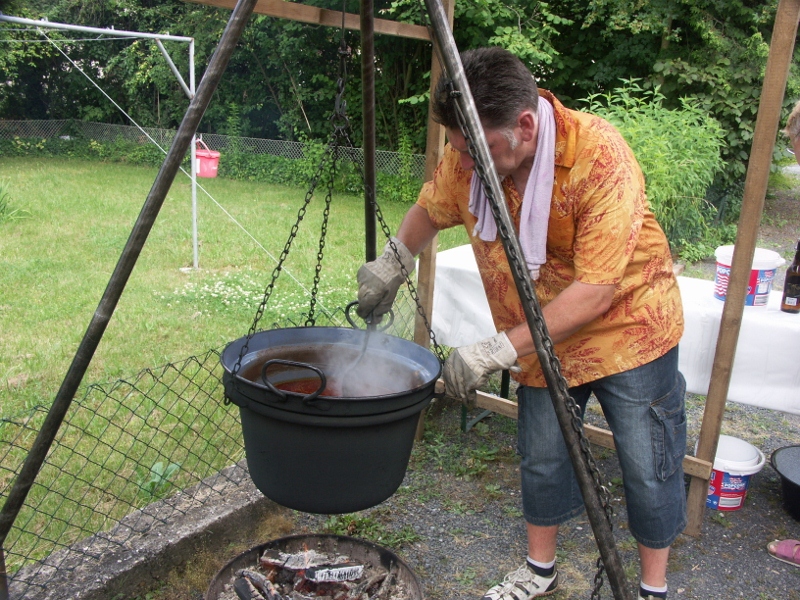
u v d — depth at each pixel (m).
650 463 1.88
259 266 6.40
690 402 4.00
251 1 1.46
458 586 2.28
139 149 13.84
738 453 2.79
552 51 9.98
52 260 6.25
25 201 8.98
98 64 15.16
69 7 14.61
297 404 1.53
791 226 9.52
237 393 1.64
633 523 1.99
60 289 5.36
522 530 2.60
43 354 4.02
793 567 2.42
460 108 1.40
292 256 6.83
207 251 6.86
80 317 4.73
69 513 2.45
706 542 2.55
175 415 3.20
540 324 1.43
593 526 1.50
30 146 14.09
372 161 2.22
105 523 2.39
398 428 1.65
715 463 2.69
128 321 4.66
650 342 1.81
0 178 10.87
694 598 2.24
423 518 2.65
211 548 2.35
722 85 9.05
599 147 1.59
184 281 5.78
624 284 1.76
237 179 12.57
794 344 2.43
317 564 2.08
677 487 1.94
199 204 9.69
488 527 2.61
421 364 1.89
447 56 1.38
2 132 13.99
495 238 1.78
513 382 3.88
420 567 2.36
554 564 2.19
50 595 1.98
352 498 1.68
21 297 5.13
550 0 10.59
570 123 1.62
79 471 2.53
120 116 15.48
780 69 2.07
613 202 1.60
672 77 9.51
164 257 6.55
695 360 2.54
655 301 1.81
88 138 14.65
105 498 2.55
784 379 2.47
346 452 1.59
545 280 1.82
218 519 2.36
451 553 2.45
